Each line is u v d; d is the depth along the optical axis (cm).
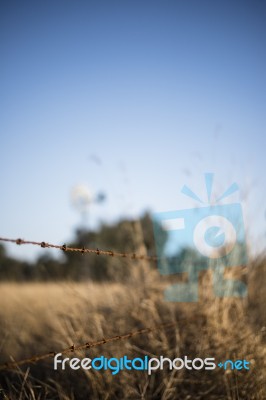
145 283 489
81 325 425
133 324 435
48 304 521
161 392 361
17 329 461
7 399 319
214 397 351
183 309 454
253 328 429
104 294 487
